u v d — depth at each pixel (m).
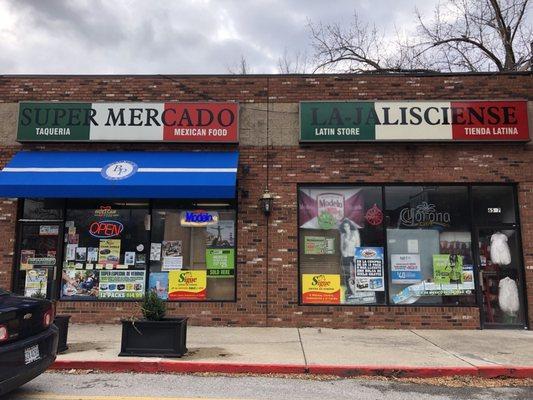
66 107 11.68
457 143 11.54
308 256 11.49
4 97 11.98
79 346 8.85
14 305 5.74
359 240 11.51
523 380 7.39
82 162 11.24
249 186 11.58
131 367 7.63
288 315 11.17
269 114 11.80
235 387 6.77
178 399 6.14
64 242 11.65
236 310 11.20
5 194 10.62
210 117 11.63
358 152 11.63
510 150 11.53
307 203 11.66
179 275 11.45
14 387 5.50
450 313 11.15
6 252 11.52
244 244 11.38
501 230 11.50
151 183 10.62
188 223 11.61
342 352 8.60
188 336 9.95
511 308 11.26
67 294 11.49
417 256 11.45
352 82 11.80
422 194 11.62
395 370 7.54
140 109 11.65
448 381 7.28
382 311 11.16
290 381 7.14
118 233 11.64
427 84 11.73
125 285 11.47
